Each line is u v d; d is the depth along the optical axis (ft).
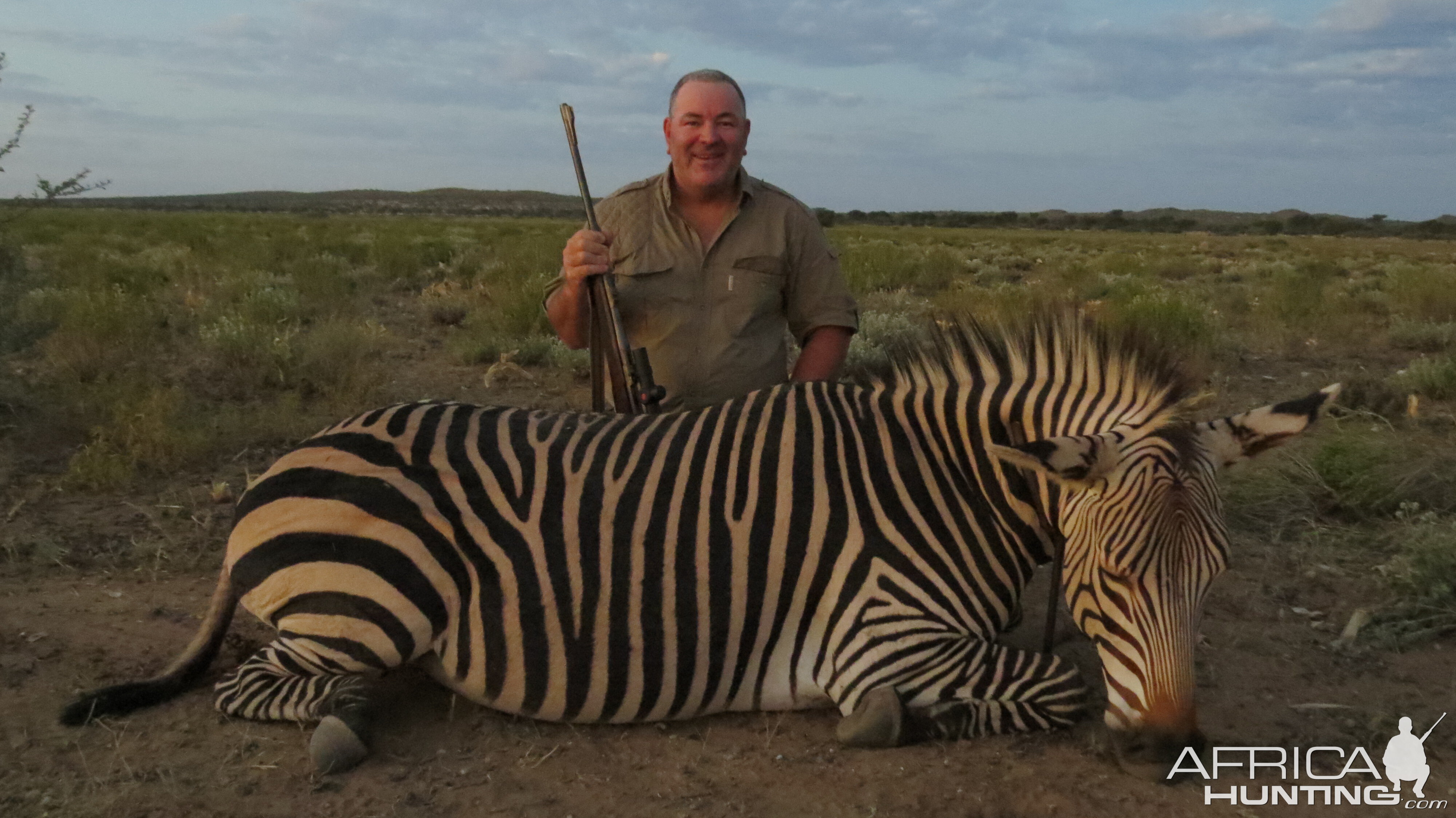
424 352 34.01
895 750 10.28
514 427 10.98
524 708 10.46
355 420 11.08
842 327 14.93
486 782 9.82
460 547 10.19
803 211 14.78
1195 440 9.20
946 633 10.16
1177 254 107.65
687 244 14.28
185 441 20.08
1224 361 32.83
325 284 45.93
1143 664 8.77
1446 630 13.64
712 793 9.70
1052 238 180.65
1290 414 9.45
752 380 14.52
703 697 10.42
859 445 10.56
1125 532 8.73
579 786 9.80
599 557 10.14
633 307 14.35
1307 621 14.17
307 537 10.28
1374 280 65.77
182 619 13.58
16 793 9.40
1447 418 23.63
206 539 16.49
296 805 9.38
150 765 9.93
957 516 10.35
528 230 134.92
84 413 22.03
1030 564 10.65
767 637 10.28
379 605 10.05
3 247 23.93
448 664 10.35
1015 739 10.46
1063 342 10.48
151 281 48.37
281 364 27.81
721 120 13.56
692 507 10.28
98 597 14.12
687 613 10.13
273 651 10.68
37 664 11.99
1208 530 8.71
